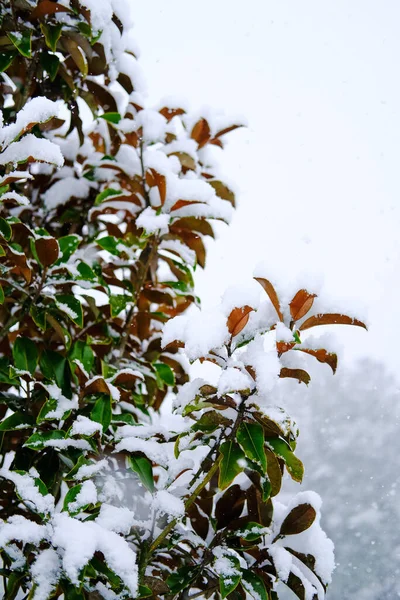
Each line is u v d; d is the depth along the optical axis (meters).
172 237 3.27
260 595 2.55
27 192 3.46
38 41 3.15
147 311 3.40
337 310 2.48
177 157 3.42
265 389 2.44
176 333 2.55
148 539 2.66
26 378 2.83
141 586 2.54
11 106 3.26
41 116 2.63
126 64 3.42
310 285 2.44
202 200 3.13
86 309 3.32
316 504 2.67
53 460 2.83
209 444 2.61
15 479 2.57
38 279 2.97
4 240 2.81
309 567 2.65
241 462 2.49
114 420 2.81
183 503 2.58
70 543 2.41
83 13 3.09
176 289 3.29
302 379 2.55
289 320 2.51
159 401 3.57
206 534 2.75
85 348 3.06
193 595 2.71
